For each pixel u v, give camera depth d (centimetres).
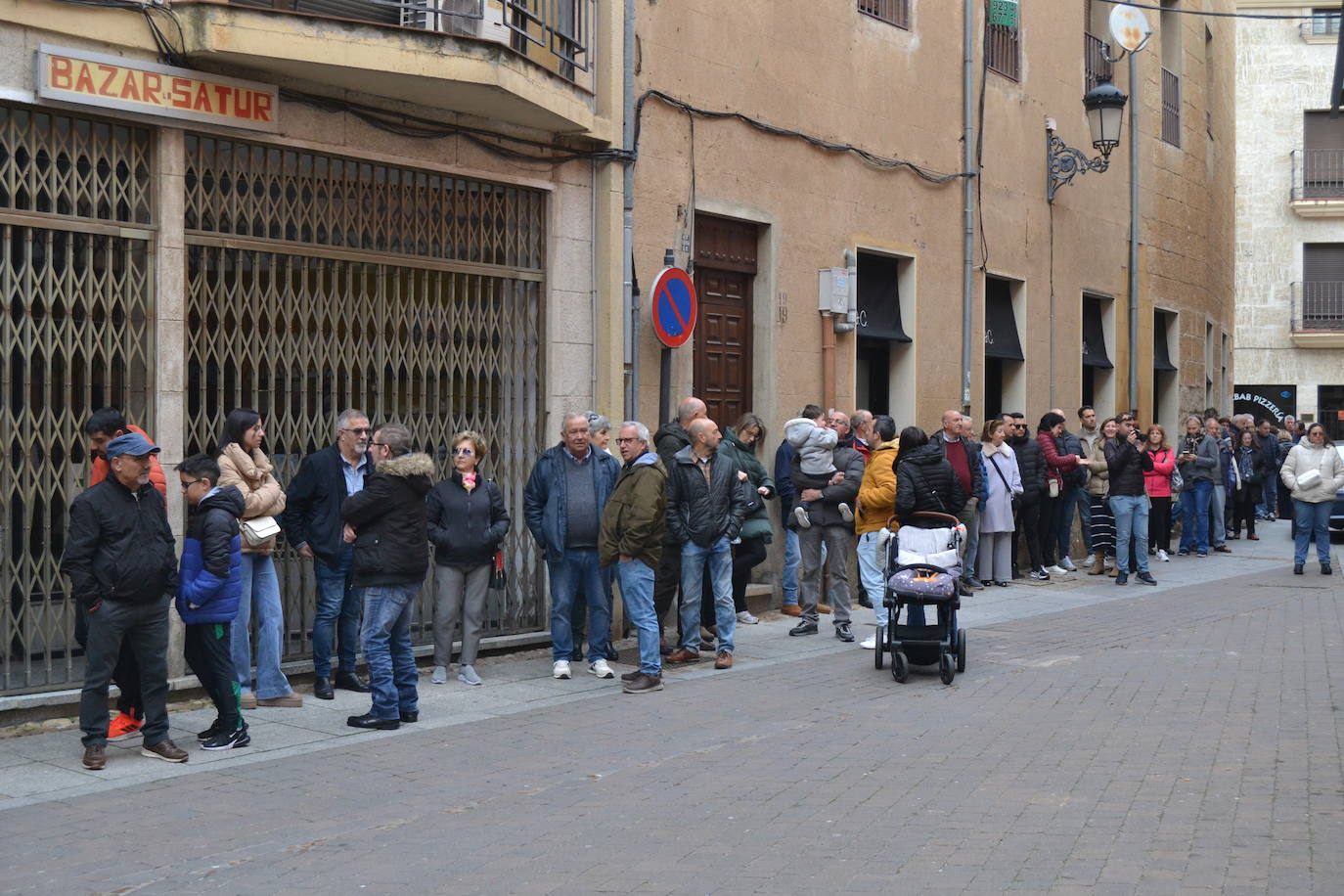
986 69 1745
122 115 861
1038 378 1886
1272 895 520
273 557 932
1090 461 1736
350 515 850
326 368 988
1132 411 2112
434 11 972
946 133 1667
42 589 843
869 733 835
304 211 978
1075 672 1041
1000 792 684
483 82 974
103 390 869
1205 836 601
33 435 837
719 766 754
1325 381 3831
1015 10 1773
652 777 732
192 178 912
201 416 912
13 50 815
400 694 873
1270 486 2725
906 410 1609
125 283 878
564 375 1162
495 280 1113
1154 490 1947
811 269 1442
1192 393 2467
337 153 984
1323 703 912
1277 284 3856
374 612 852
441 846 609
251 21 887
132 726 816
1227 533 2373
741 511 1073
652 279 1241
